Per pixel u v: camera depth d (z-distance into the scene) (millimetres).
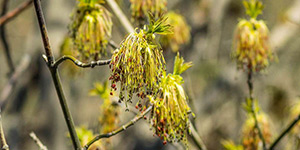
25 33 8000
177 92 2055
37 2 2061
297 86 7152
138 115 2129
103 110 3145
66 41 3625
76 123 6344
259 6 3018
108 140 3135
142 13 2963
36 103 5562
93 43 2688
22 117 5371
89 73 6414
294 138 3787
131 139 5965
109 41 2758
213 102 5992
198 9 5824
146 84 1899
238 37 3014
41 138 5418
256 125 3115
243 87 6137
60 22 5098
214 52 6336
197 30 5711
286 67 7219
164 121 2014
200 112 5895
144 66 1896
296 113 3887
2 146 2248
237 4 7031
